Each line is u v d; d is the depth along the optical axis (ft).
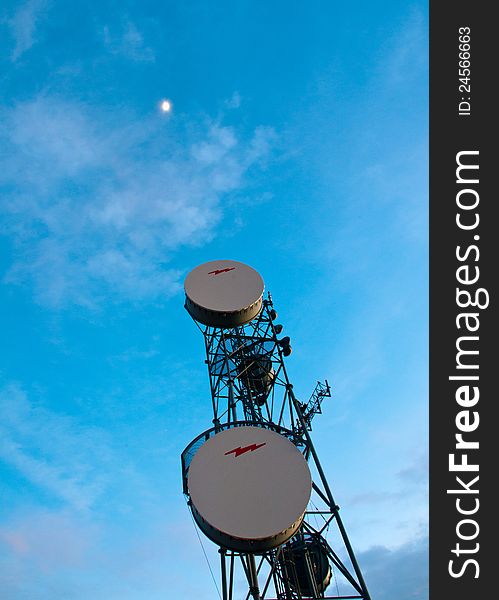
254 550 47.16
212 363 70.38
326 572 62.18
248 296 72.49
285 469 51.65
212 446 53.01
